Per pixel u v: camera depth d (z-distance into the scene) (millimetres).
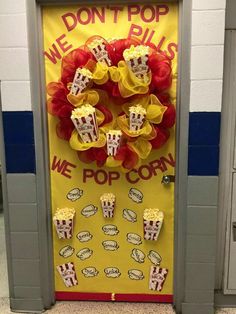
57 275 2410
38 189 2232
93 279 2404
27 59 2094
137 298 2410
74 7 2100
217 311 2350
